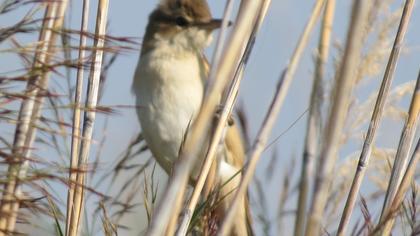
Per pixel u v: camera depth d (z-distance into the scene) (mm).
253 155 5926
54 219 7297
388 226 6898
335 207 7078
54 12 6531
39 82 6410
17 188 6324
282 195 7203
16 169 6109
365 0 4969
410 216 7191
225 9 6051
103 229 7480
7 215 6215
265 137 5961
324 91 6141
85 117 7629
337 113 5125
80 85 7441
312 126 6070
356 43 5023
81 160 7453
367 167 7199
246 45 6867
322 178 5223
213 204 7188
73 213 7215
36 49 6117
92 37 6254
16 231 6734
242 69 6793
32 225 7066
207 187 7609
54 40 6457
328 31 6715
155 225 5492
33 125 6270
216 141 6684
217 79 5406
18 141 6336
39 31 6340
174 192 5535
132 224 8031
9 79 6012
